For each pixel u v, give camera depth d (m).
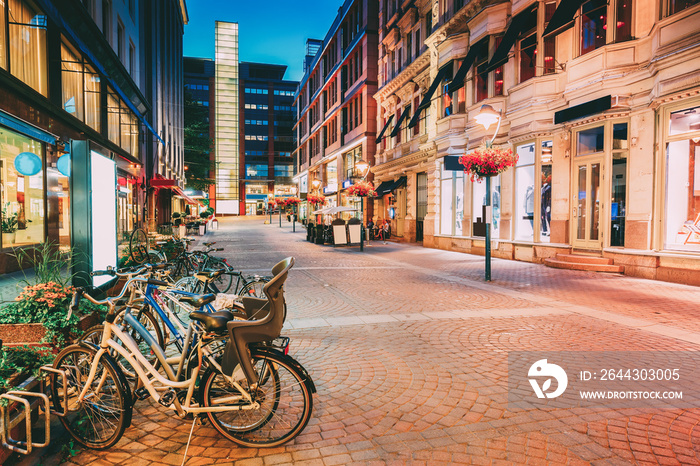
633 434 3.17
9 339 3.47
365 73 31.58
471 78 17.20
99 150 5.19
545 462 2.82
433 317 6.79
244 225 48.00
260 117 82.12
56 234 10.48
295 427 3.01
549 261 12.79
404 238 25.47
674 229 9.96
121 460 2.90
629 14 11.23
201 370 3.16
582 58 12.12
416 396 3.87
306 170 54.06
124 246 9.52
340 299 8.24
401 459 2.88
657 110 10.23
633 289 8.98
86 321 4.07
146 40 25.16
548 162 13.55
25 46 9.51
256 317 3.79
